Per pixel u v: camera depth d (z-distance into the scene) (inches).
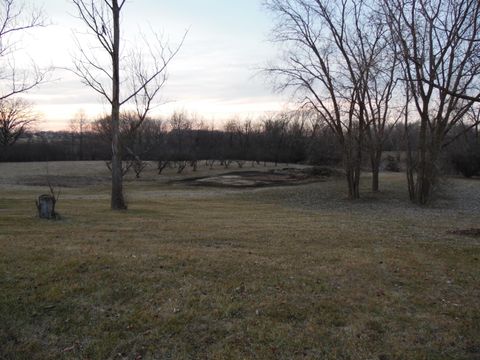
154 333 179.9
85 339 176.2
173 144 2706.7
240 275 249.4
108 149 2787.9
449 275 273.4
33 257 263.3
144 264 258.5
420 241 394.6
